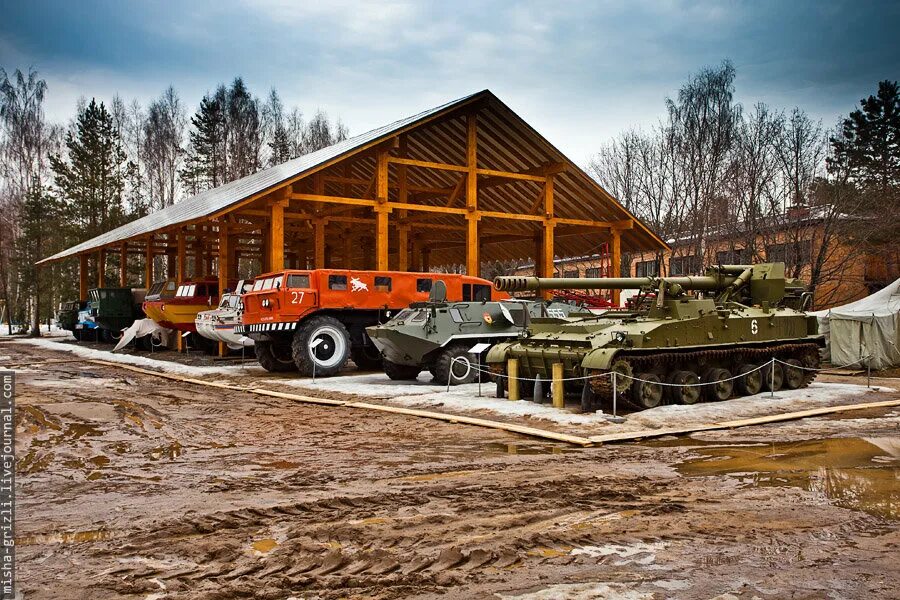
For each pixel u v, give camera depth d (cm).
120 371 2114
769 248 3020
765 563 517
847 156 3181
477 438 1027
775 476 786
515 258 3709
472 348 1631
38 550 547
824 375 1920
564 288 1391
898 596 460
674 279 1525
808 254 2914
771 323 1479
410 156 2723
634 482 755
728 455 902
